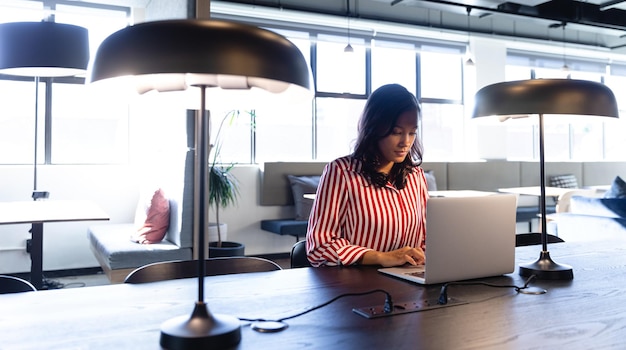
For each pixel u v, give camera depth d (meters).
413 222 1.87
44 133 4.84
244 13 5.67
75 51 3.50
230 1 5.42
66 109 4.93
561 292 1.35
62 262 4.82
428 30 6.49
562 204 5.72
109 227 4.70
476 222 1.42
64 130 4.94
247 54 0.81
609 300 1.27
